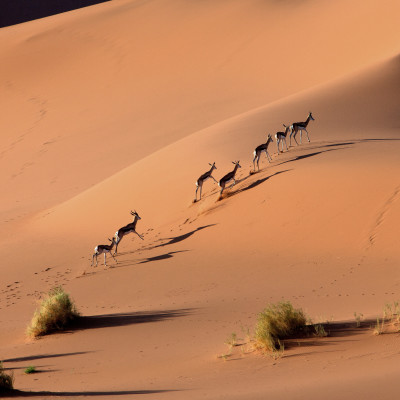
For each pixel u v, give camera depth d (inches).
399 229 3243.1
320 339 1734.7
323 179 3932.1
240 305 2623.0
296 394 1187.3
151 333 2314.2
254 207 3951.8
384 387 1148.5
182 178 4913.9
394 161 3996.1
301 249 3383.4
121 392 1446.9
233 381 1460.4
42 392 1485.0
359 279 2829.7
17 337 2632.9
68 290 3555.6
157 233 4271.7
